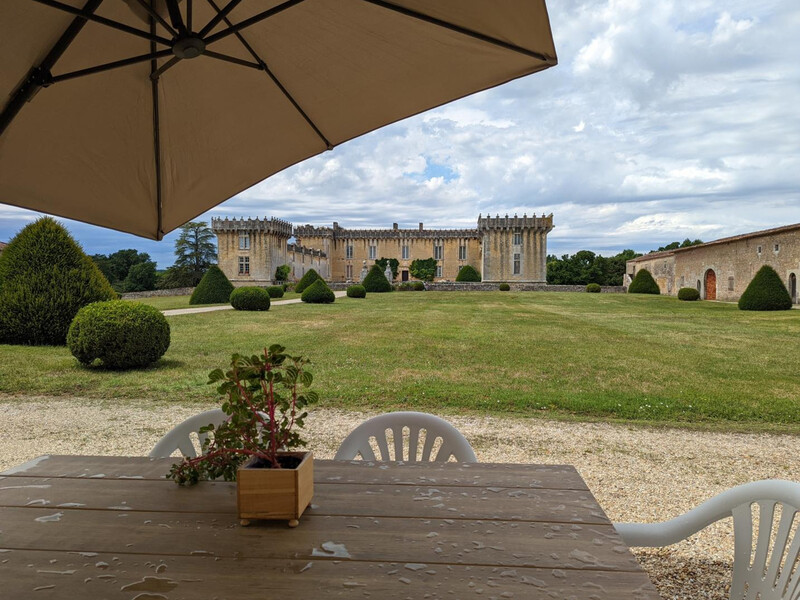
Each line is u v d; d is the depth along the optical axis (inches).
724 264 1282.0
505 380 297.9
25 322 421.1
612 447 177.9
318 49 68.0
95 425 205.8
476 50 62.7
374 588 36.1
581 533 45.1
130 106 71.9
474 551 41.6
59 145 70.5
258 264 1883.6
